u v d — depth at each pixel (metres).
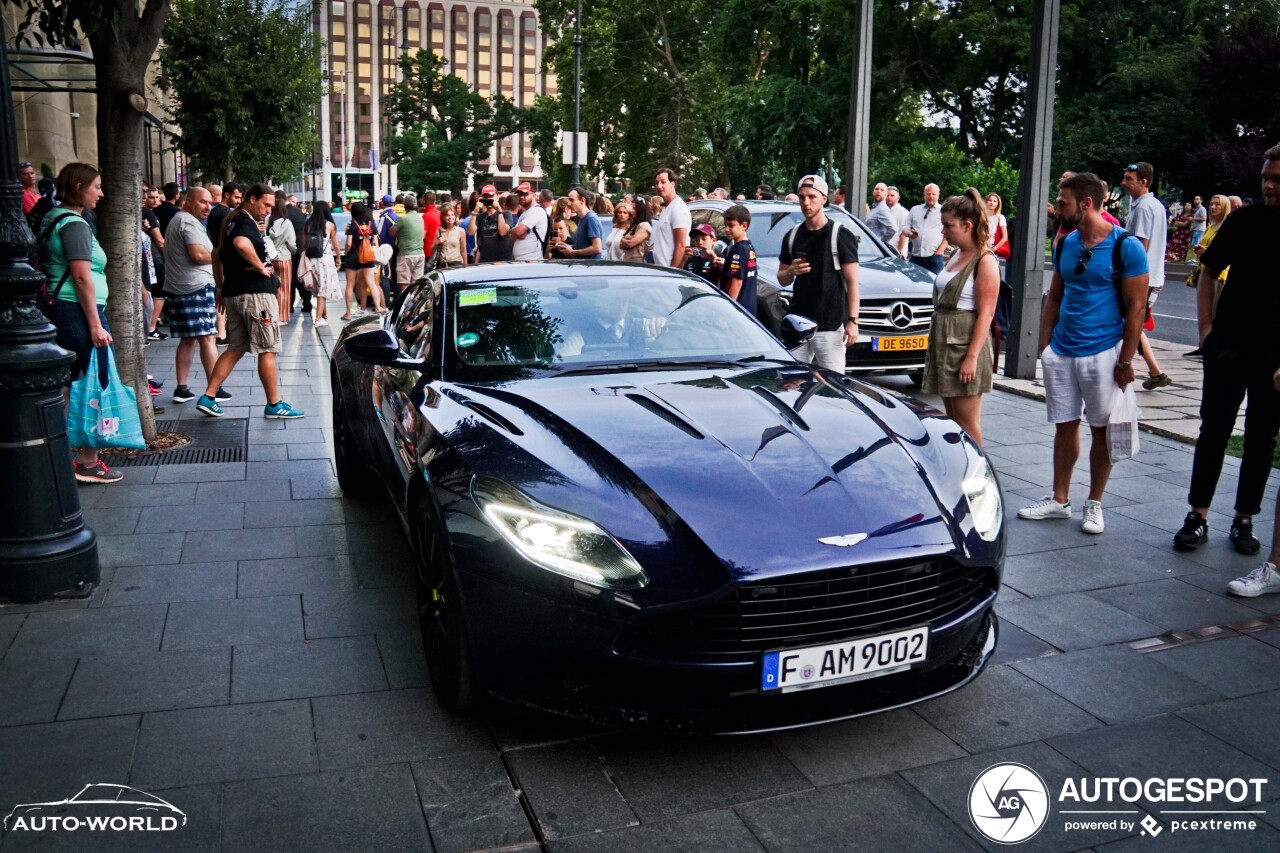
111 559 4.65
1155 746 3.12
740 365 4.21
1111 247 4.86
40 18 5.58
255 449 6.77
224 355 7.68
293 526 5.16
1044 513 5.34
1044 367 5.18
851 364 8.49
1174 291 20.25
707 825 2.70
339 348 5.79
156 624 3.94
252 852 2.56
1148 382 9.05
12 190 4.01
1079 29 34.75
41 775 2.89
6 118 4.05
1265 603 4.24
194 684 3.45
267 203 7.55
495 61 146.12
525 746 3.08
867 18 12.46
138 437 5.65
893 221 12.63
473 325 4.29
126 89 6.29
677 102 44.97
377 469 4.59
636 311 4.49
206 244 8.18
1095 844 2.64
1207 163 28.09
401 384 4.27
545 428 3.39
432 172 75.31
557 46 47.25
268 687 3.44
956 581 3.08
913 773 2.96
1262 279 4.58
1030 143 9.23
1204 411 4.84
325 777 2.90
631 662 2.80
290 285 14.70
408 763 2.98
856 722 3.25
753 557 2.79
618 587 2.78
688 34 46.28
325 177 138.88
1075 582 4.47
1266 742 3.15
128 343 6.58
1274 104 28.39
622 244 9.88
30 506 4.09
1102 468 5.08
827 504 2.98
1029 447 7.00
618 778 2.92
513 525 2.93
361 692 3.41
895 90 33.88
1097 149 32.56
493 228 12.61
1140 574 4.57
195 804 2.76
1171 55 32.25
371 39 141.12
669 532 2.86
